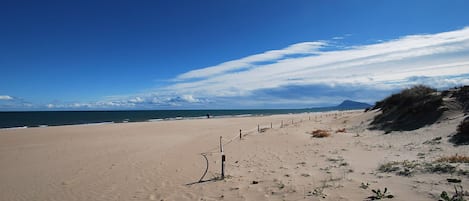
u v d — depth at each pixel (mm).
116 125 43375
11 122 66812
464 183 6695
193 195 8289
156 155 16172
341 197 6707
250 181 9156
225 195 7949
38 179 11938
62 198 9211
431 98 21734
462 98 20172
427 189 6617
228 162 12984
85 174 12289
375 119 25734
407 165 8867
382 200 6219
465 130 13820
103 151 18531
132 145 21094
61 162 15344
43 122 66312
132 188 9695
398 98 25797
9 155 18109
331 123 31875
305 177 8945
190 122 49875
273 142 19141
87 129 36250
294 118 58844
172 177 10797
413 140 15406
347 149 14203
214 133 29734
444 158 9508
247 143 19469
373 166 9680
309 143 17500
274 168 10852
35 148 20875
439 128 17172
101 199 8781
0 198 9680
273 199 7184
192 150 17625
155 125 42750
